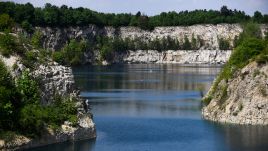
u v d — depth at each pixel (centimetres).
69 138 11531
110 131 13038
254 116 13850
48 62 12356
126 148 11231
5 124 10694
